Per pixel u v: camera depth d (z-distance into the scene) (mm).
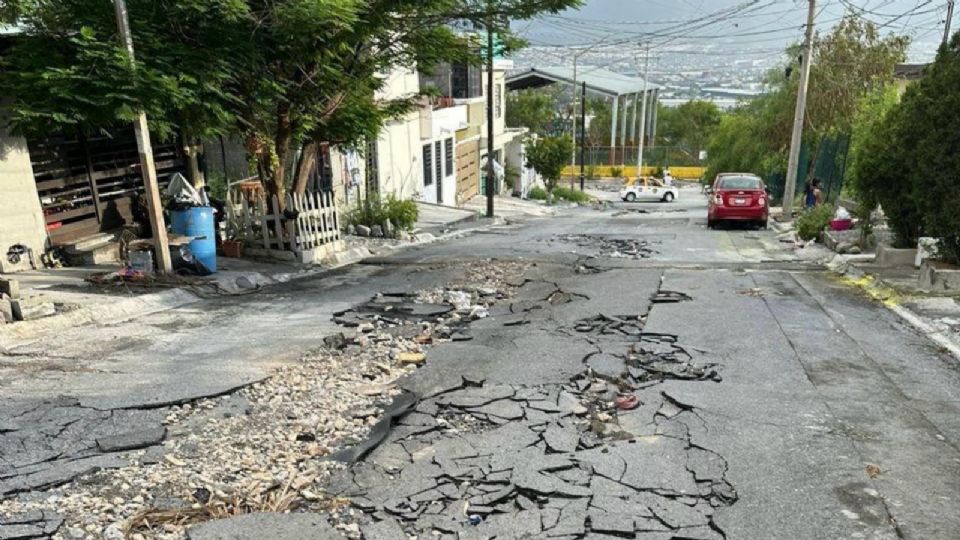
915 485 3895
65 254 10031
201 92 9039
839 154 20375
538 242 15078
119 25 8062
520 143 40438
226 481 3975
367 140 12953
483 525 3580
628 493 3863
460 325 7414
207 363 5961
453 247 14617
